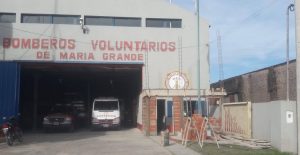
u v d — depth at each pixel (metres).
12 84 27.33
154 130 28.81
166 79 34.81
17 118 25.02
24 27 33.81
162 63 34.94
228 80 37.59
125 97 44.75
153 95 29.02
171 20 35.66
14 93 27.27
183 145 21.61
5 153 19.20
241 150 18.70
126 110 42.75
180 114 28.92
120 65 35.06
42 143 23.80
